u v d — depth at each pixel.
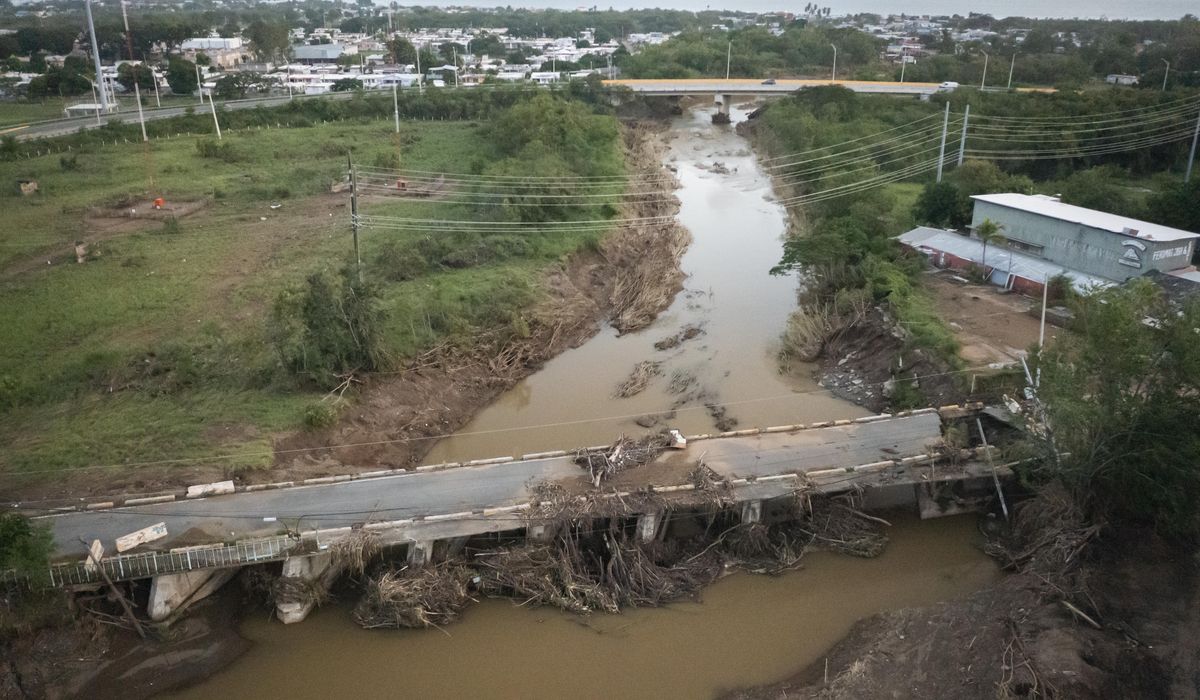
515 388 50.62
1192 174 83.25
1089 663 27.62
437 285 58.25
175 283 58.34
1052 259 57.78
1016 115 98.12
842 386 49.56
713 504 34.44
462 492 35.41
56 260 63.44
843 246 57.69
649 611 32.50
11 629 29.28
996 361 45.12
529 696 28.95
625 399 48.97
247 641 31.06
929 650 29.72
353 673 29.89
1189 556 32.09
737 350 55.12
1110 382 32.00
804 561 34.94
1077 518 33.94
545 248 67.31
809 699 28.14
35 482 36.66
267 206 77.81
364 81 152.88
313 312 45.25
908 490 39.28
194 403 43.41
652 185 89.06
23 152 93.44
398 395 46.12
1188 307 33.03
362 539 32.09
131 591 31.33
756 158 109.00
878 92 125.19
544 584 32.69
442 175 86.94
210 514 33.94
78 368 46.25
